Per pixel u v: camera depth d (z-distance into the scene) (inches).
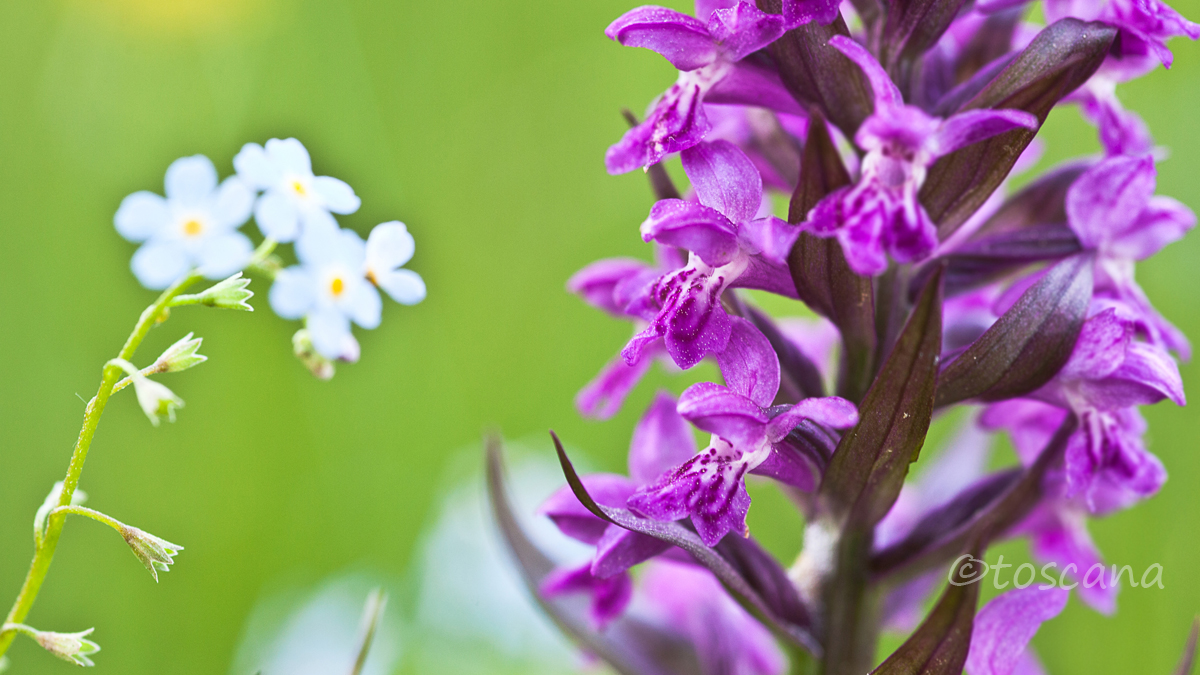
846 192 9.1
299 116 17.5
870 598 10.0
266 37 17.3
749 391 9.3
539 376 18.6
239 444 15.9
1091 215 10.0
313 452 16.4
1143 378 9.6
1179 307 14.7
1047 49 9.3
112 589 15.1
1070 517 10.4
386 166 18.0
